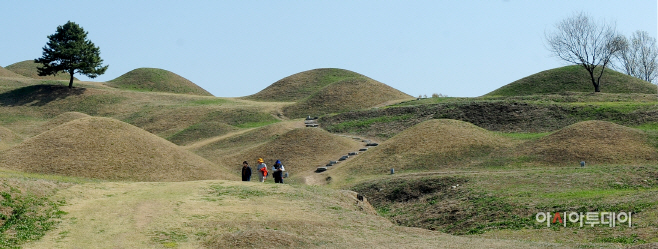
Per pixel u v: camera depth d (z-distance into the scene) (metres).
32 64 147.88
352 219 24.16
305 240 19.48
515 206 27.83
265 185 29.70
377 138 64.25
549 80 91.81
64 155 40.03
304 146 57.16
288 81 129.00
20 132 76.00
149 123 89.19
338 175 46.12
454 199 32.34
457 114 66.56
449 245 19.55
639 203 24.77
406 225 30.11
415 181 37.34
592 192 29.17
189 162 44.34
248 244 18.62
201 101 106.56
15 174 29.20
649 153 40.31
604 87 86.25
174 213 23.03
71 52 106.25
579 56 82.38
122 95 109.62
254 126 82.06
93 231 20.31
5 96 105.50
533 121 60.00
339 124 73.88
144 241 19.30
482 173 37.69
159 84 130.62
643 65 109.31
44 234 19.67
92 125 44.69
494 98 77.44
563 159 40.84
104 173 38.53
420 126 53.88
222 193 27.19
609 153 40.75
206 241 19.45
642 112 55.56
